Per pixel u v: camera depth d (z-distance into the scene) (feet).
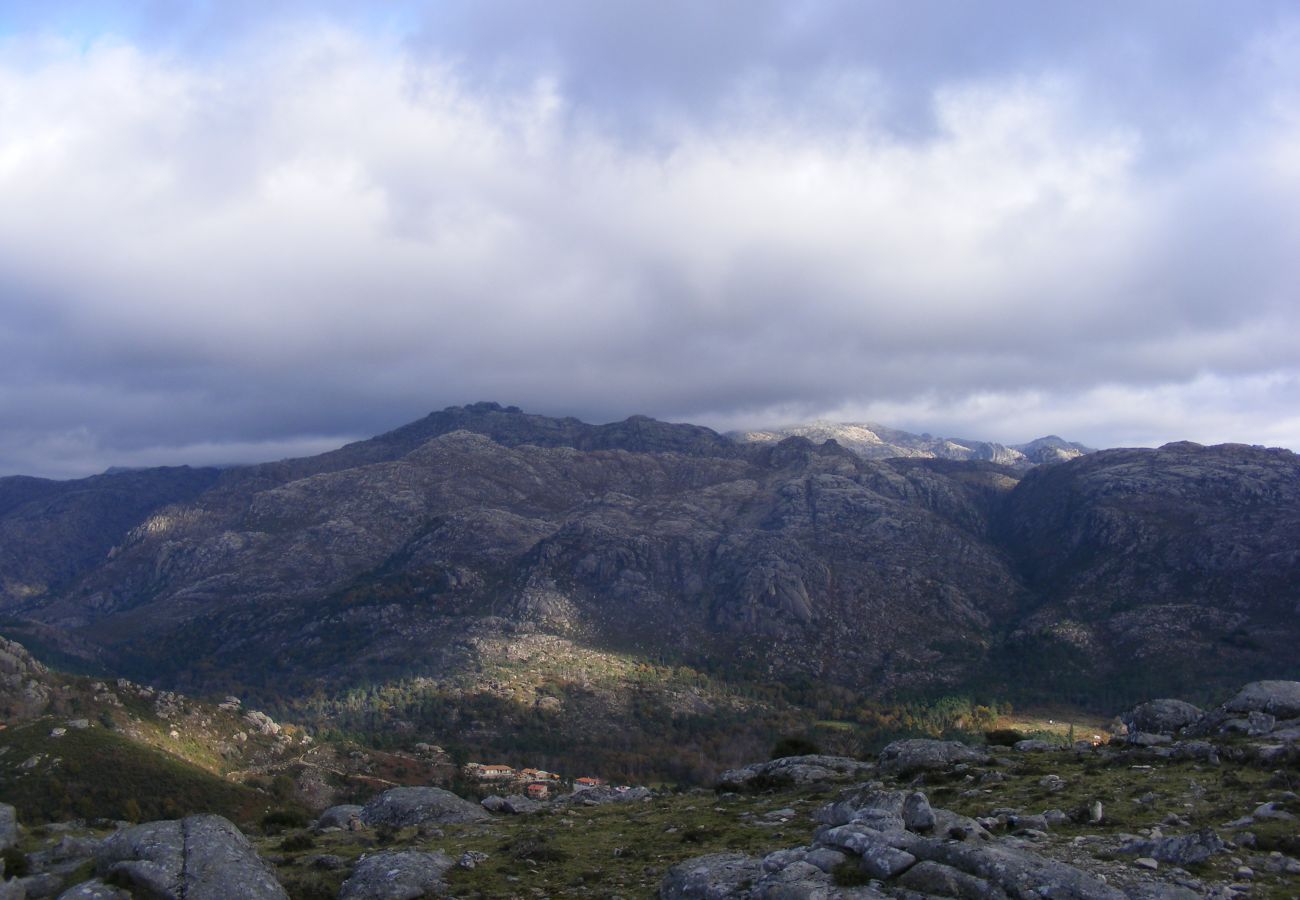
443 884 103.14
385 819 168.35
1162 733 154.92
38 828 145.28
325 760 550.77
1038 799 114.62
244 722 604.49
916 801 94.27
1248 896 75.46
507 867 110.32
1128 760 131.54
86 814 322.14
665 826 130.11
